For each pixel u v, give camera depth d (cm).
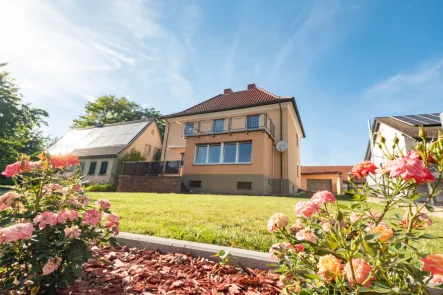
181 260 216
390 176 127
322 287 125
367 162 152
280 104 1465
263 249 241
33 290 150
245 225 362
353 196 144
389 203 133
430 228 382
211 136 1387
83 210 198
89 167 2008
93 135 2488
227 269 202
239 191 1238
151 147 2336
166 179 1298
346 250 96
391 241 102
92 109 3203
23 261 149
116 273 189
